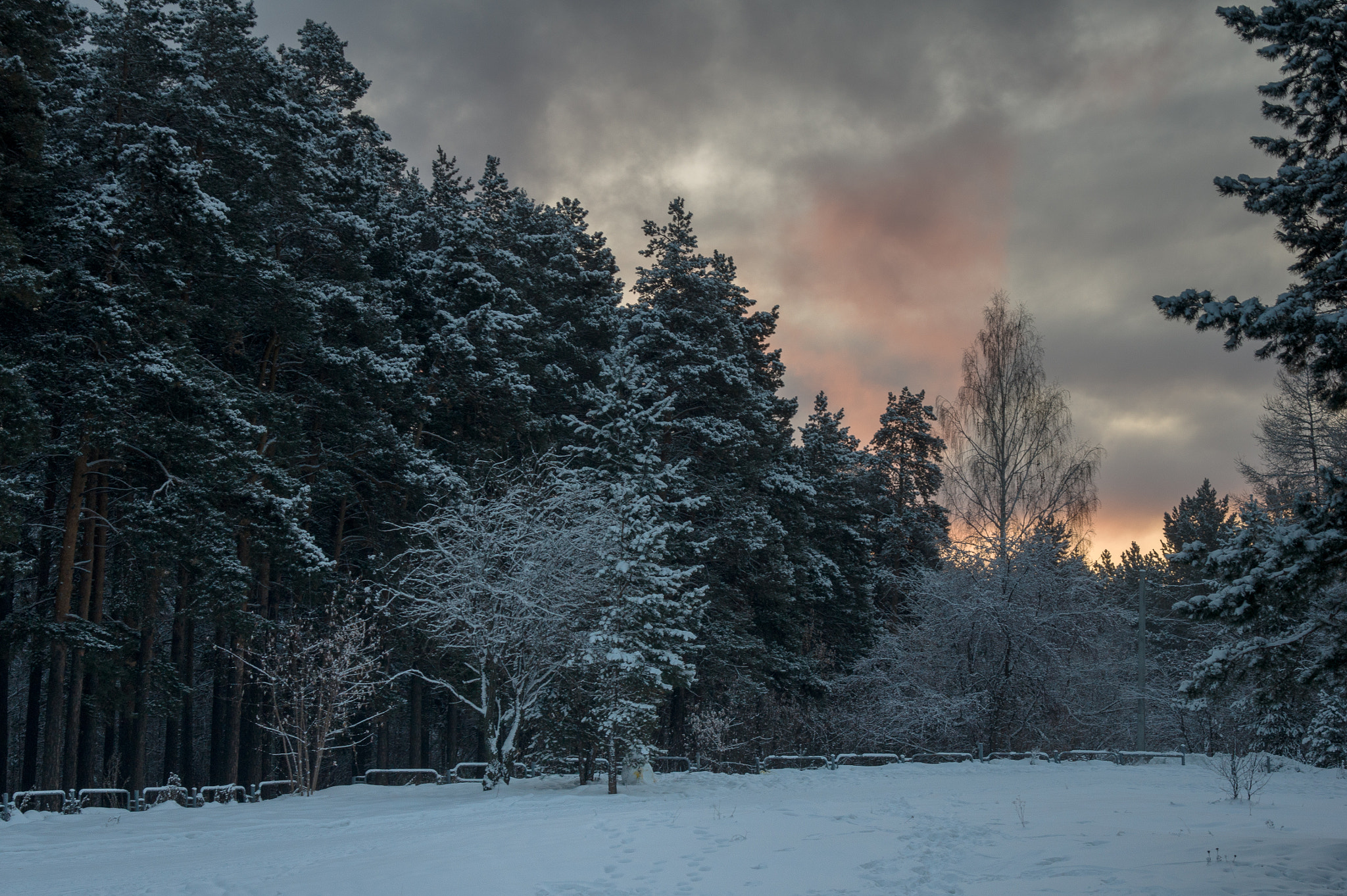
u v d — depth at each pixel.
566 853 11.96
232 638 27.36
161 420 22.23
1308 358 10.57
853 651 43.31
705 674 33.41
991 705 35.16
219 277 24.88
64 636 21.38
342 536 30.91
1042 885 9.26
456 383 30.52
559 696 22.27
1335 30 10.40
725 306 38.00
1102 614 36.25
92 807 22.91
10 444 18.58
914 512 50.81
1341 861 9.99
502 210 40.88
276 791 27.78
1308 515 9.77
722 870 10.68
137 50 24.23
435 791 23.53
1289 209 10.50
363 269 29.88
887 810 15.65
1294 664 9.98
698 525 34.31
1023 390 36.12
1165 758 33.22
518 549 24.67
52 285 21.41
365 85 37.53
